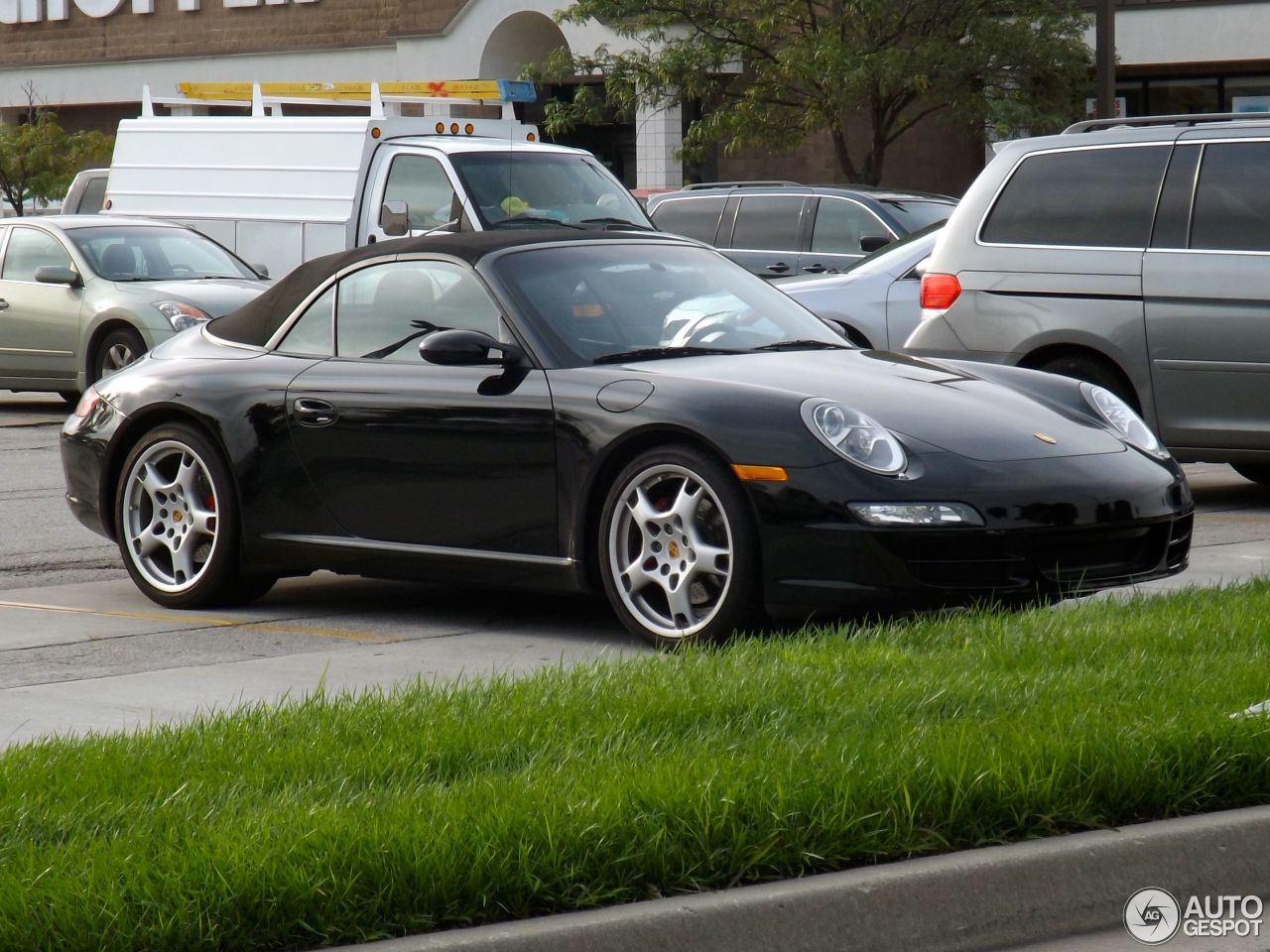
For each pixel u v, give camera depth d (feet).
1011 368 34.06
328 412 33.83
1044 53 114.42
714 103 122.72
